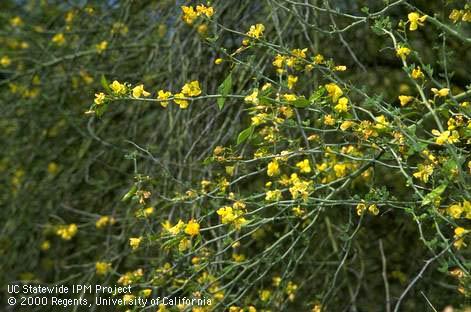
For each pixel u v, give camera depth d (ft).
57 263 18.98
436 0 14.19
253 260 12.15
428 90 14.30
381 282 15.85
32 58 19.62
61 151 19.03
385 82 14.55
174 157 15.55
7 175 19.35
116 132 18.22
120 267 17.61
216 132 14.83
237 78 14.61
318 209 10.66
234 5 14.93
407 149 9.57
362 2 14.44
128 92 9.33
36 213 19.20
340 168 10.71
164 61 16.26
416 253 14.93
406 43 9.23
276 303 12.79
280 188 12.78
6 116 19.25
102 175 18.90
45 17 20.01
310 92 13.97
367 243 15.80
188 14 9.77
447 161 8.62
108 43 17.30
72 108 18.76
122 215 17.38
